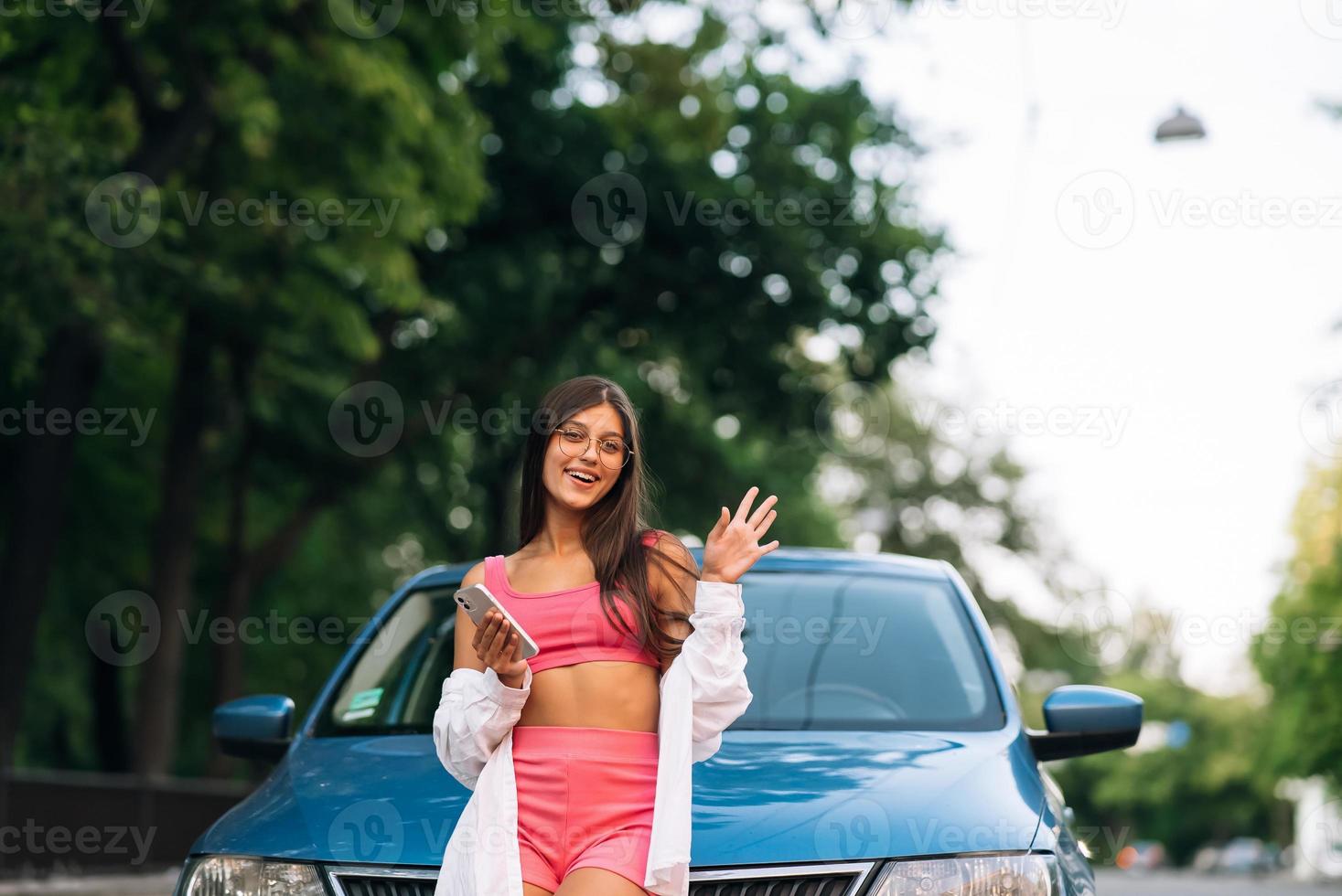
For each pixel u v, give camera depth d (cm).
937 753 432
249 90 1494
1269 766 4844
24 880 1123
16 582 1551
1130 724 482
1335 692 4297
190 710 2862
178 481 1941
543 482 358
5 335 1352
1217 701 8950
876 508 4619
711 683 333
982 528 4606
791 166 2341
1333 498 4272
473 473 2606
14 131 1205
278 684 2883
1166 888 2602
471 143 1727
